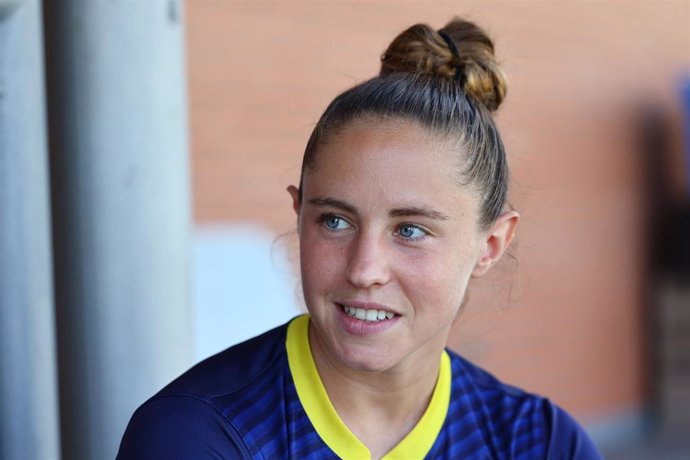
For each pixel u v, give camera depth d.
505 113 3.65
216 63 3.46
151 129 1.58
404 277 1.08
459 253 1.12
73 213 1.56
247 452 1.13
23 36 1.40
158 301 1.61
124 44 1.55
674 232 5.31
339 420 1.18
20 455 1.46
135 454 1.12
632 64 5.13
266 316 3.43
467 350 4.10
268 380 1.20
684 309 5.38
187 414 1.13
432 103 1.11
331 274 1.09
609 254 5.08
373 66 3.90
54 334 1.56
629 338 5.23
